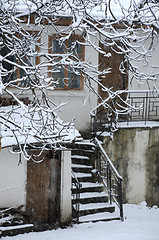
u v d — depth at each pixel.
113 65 14.46
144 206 14.18
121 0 14.41
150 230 11.52
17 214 11.09
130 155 13.90
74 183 11.71
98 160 12.98
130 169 14.00
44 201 11.51
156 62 14.92
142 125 13.91
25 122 10.12
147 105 14.98
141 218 12.92
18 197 11.09
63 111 13.77
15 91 12.77
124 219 12.30
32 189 11.32
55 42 13.38
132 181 14.12
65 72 13.67
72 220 11.65
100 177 12.83
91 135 13.84
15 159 10.92
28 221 11.32
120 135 13.66
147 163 14.22
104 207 12.12
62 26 13.26
